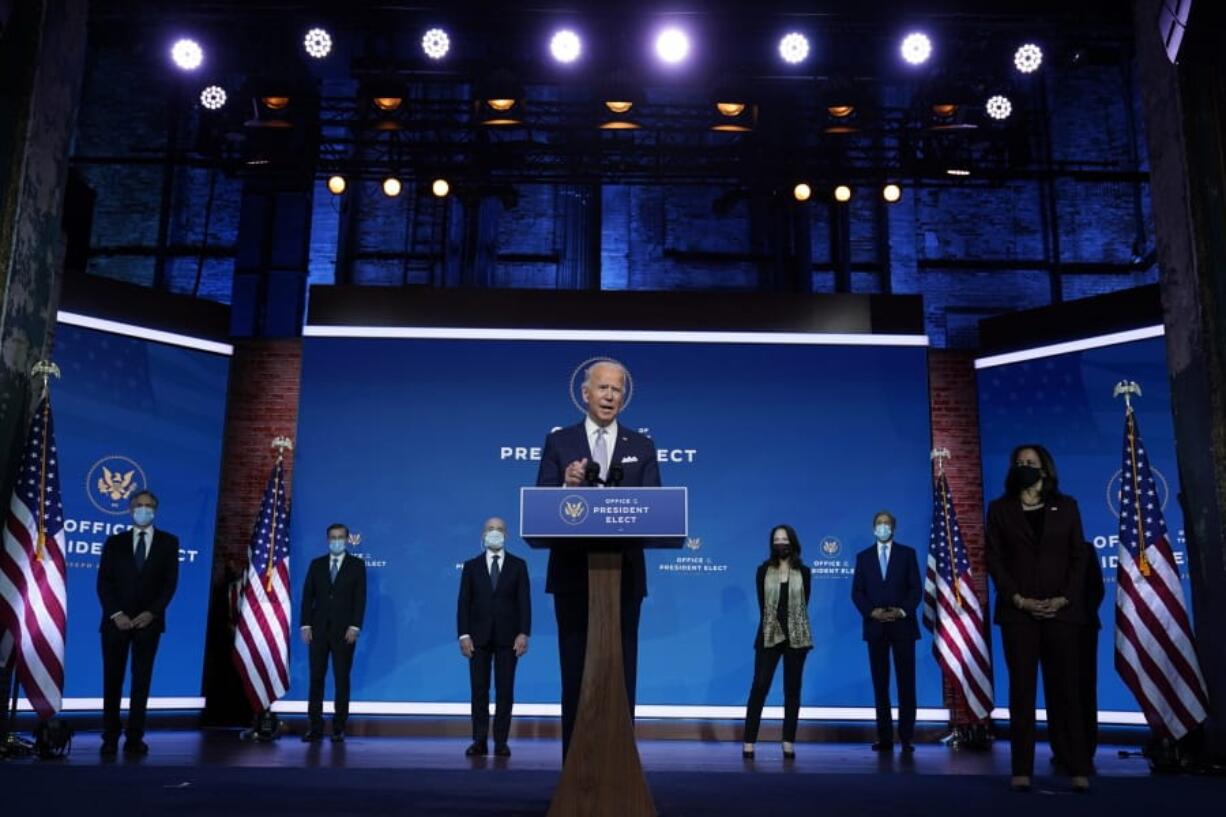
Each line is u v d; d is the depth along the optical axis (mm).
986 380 11289
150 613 7352
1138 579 6629
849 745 9805
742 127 12141
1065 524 5113
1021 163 13969
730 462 10703
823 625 10398
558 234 14883
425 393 10781
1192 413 6621
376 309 10898
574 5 10320
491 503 10609
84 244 14180
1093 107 15266
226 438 11141
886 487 10703
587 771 3061
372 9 10555
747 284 14836
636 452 3748
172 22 11055
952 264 14930
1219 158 6625
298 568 10391
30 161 6797
